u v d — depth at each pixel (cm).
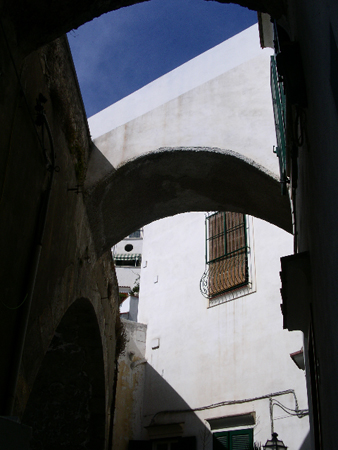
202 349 1060
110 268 820
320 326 283
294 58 286
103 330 773
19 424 248
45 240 456
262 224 1059
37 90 434
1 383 349
